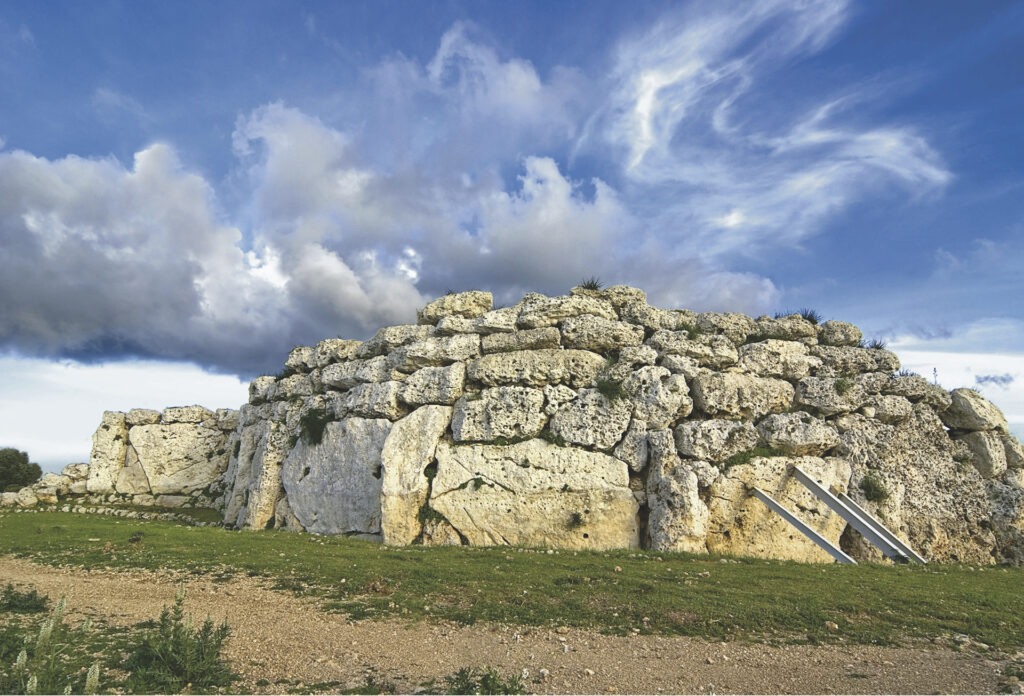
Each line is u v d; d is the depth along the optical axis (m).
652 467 25.28
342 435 30.88
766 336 29.38
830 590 16.84
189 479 43.00
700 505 23.84
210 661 10.52
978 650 13.00
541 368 27.55
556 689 10.35
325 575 17.75
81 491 43.09
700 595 15.98
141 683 9.94
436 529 25.91
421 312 32.09
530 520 25.33
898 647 13.05
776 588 16.94
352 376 32.19
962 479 27.91
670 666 11.56
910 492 26.88
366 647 12.23
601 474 25.50
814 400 27.16
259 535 25.67
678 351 27.56
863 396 27.55
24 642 10.11
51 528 26.52
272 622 13.75
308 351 36.12
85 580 17.72
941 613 15.12
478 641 12.73
